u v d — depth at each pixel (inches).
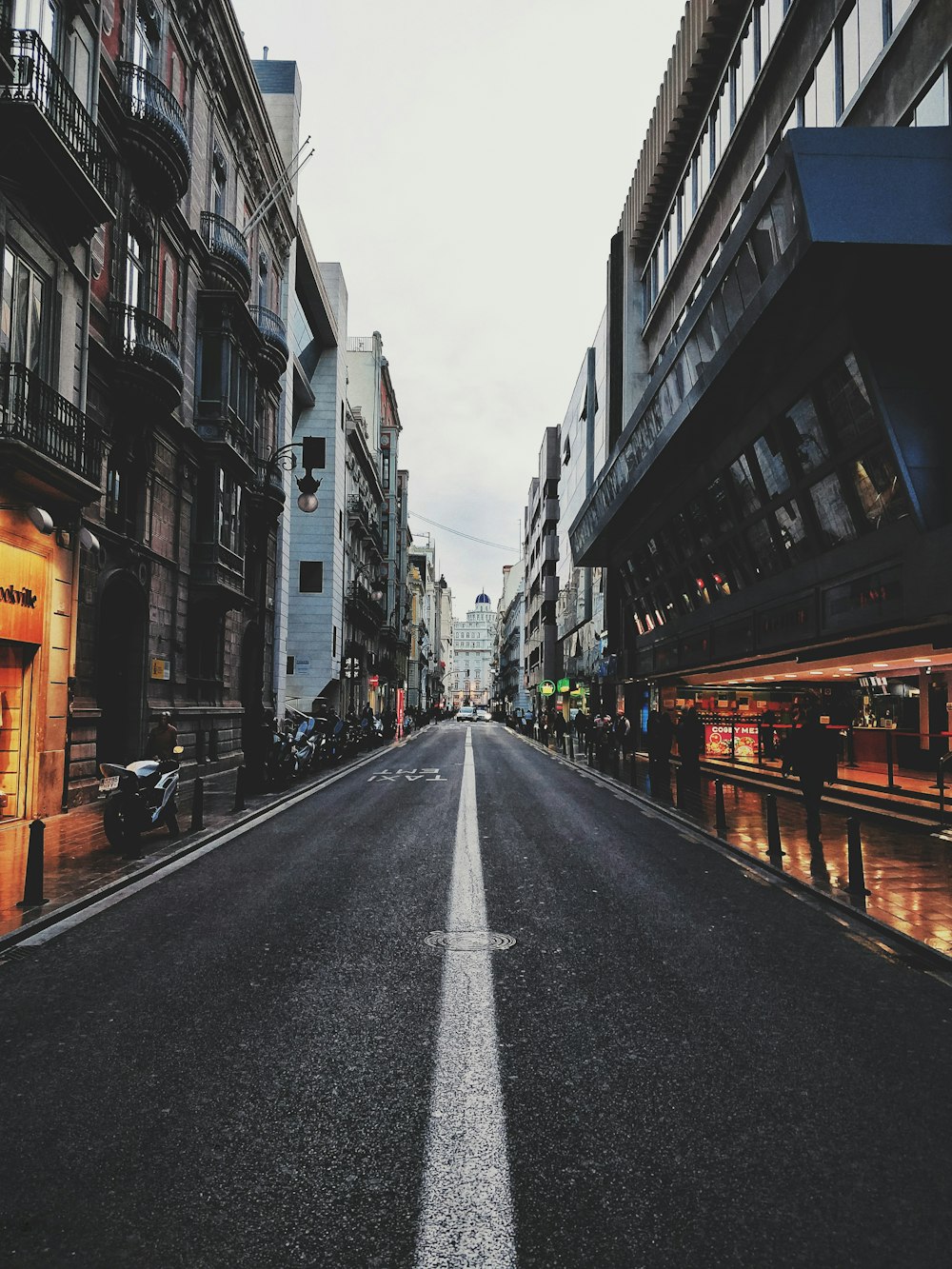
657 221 1243.8
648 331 1282.0
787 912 285.4
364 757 1111.6
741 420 681.0
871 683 783.1
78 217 507.8
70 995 196.4
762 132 794.8
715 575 874.8
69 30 510.9
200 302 821.9
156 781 410.0
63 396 506.6
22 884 307.1
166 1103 142.8
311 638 1535.4
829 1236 108.7
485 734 2165.4
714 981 212.2
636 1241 106.7
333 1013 185.8
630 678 1291.8
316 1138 131.6
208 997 195.6
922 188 439.8
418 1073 155.8
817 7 665.0
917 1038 177.0
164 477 727.7
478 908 282.7
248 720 642.8
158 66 708.0
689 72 956.0
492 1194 116.6
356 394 2278.5
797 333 535.2
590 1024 181.2
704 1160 126.5
